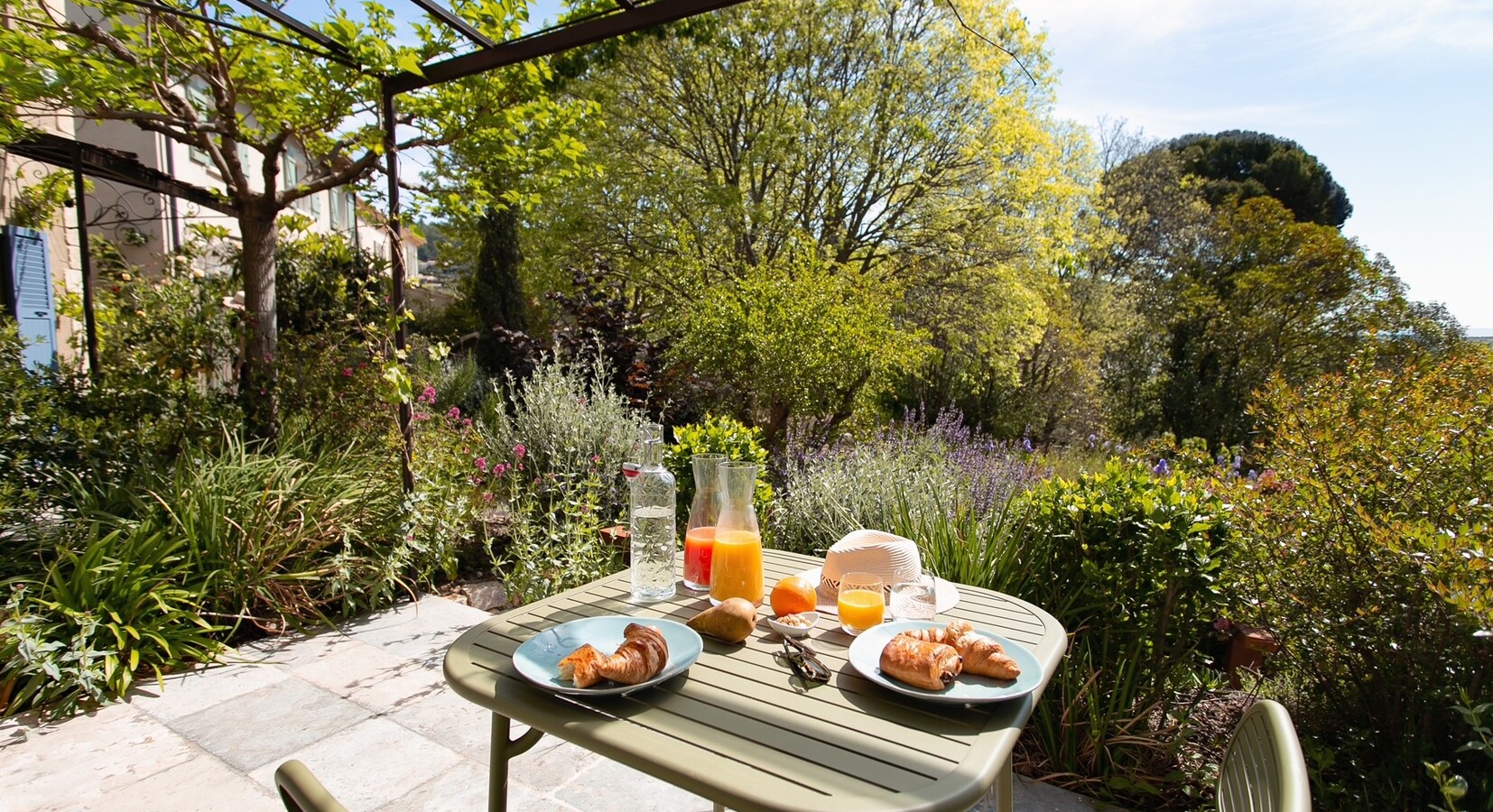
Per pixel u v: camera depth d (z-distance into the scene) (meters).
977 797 0.85
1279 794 0.70
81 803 1.87
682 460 3.25
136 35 3.27
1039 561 2.21
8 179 5.53
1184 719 1.99
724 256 9.49
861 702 1.07
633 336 7.47
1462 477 1.94
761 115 9.84
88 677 2.33
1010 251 10.19
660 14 2.52
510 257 11.59
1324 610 1.97
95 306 5.14
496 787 1.19
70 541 2.75
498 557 3.88
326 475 3.39
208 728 2.25
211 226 5.03
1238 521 2.14
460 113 4.05
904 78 9.56
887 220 10.48
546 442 4.45
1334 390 2.31
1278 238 9.30
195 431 3.61
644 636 1.15
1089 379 11.52
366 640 2.94
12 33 2.81
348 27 2.99
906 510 2.79
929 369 10.48
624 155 10.02
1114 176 15.78
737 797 0.83
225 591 2.89
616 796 1.95
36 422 3.15
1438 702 1.77
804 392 6.30
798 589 1.40
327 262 5.25
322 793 0.73
